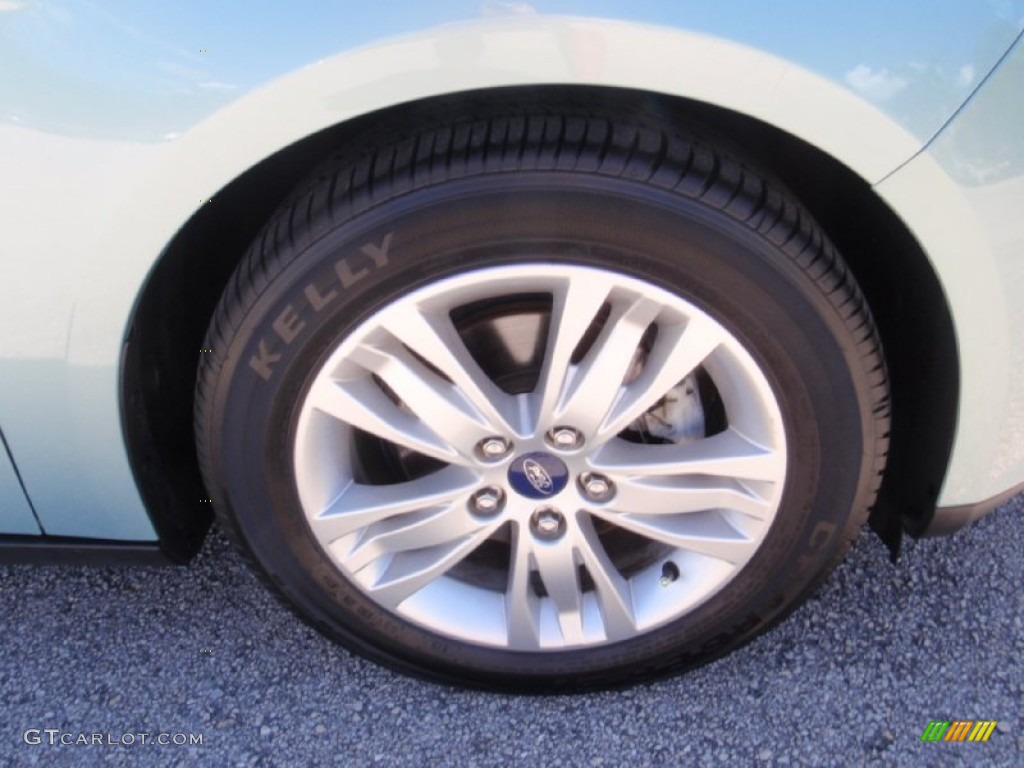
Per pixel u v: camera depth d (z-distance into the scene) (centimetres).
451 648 188
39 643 209
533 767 184
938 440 172
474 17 131
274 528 174
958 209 145
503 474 171
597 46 132
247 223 181
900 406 180
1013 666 196
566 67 134
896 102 138
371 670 204
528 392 176
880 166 142
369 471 187
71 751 188
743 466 167
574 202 145
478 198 145
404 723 193
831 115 138
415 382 162
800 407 161
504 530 192
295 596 183
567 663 188
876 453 168
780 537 173
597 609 188
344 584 181
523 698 197
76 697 199
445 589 189
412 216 147
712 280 151
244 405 162
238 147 140
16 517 181
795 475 167
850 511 172
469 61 134
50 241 147
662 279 151
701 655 190
